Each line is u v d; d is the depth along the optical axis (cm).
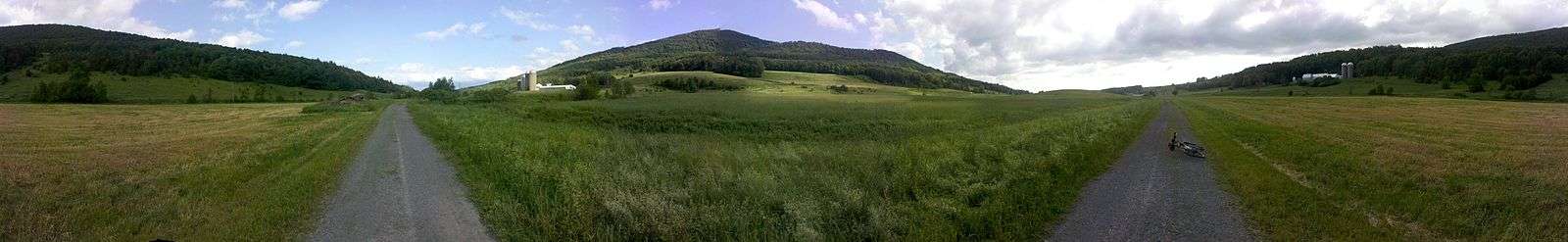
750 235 1134
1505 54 14362
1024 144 2536
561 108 7100
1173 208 1438
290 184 1560
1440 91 12550
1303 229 1234
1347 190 1596
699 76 18650
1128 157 2320
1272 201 1465
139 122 4872
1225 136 3284
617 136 3241
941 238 1151
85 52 18925
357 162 2061
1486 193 1504
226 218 1203
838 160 1998
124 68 16175
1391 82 15262
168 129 3969
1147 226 1288
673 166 1850
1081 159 2141
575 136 3025
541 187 1489
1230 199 1520
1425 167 1969
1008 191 1541
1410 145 2681
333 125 4112
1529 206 1375
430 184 1625
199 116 6078
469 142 2545
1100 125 3612
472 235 1157
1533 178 1709
